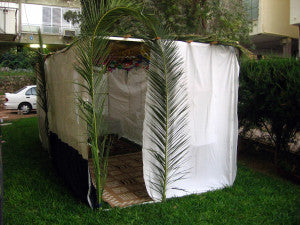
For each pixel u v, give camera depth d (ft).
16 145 24.21
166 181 13.23
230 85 14.84
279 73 16.28
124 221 11.37
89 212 12.10
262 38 42.75
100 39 11.62
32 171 17.60
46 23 64.03
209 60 14.16
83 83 12.58
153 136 13.19
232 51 14.71
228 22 27.45
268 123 18.08
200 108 14.05
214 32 28.04
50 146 19.94
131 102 24.73
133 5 11.57
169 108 12.87
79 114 13.02
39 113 24.40
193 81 13.80
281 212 12.39
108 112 28.25
